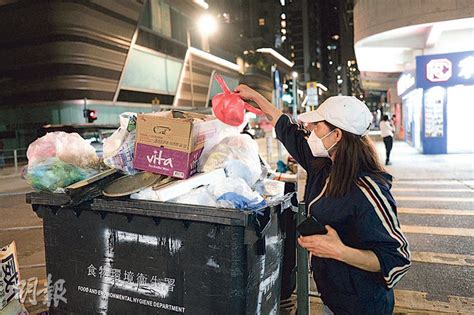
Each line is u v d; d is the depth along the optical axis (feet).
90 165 8.70
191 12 158.40
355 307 5.94
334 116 5.93
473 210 22.99
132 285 7.48
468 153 50.96
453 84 49.75
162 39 136.05
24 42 99.96
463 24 44.68
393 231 5.52
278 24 330.54
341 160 5.88
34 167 8.14
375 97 329.93
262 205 6.91
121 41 113.29
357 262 5.47
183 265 6.98
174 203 6.88
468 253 16.08
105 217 7.61
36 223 24.36
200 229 6.78
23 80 103.45
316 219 6.11
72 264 8.08
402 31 47.78
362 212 5.59
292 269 11.19
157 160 7.59
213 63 181.37
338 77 543.39
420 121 54.49
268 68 274.77
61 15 95.50
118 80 115.14
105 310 7.84
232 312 6.70
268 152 41.57
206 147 8.20
